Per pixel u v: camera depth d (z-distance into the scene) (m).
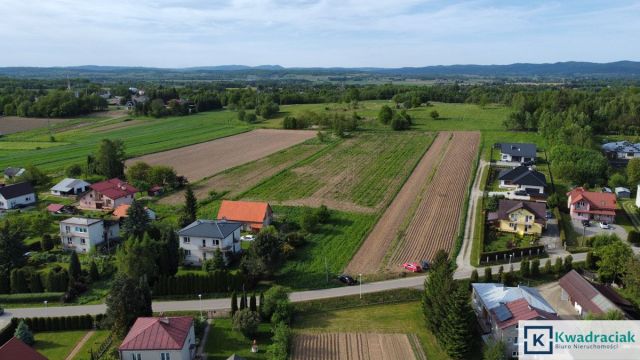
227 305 65.44
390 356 54.00
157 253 71.50
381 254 80.31
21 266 76.56
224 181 126.31
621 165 137.50
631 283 65.38
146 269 68.88
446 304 54.81
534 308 55.56
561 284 67.38
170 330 52.06
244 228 90.12
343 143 173.88
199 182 125.44
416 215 98.38
